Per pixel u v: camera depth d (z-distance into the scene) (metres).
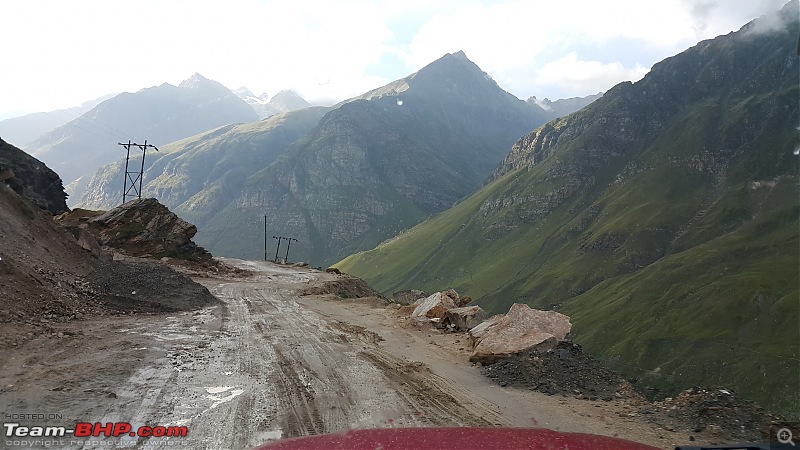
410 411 8.28
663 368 91.44
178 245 46.12
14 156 49.59
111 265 21.73
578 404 9.19
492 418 8.12
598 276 160.12
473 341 14.58
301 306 23.52
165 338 12.97
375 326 18.12
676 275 130.12
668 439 7.21
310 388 9.34
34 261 16.03
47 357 9.53
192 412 7.51
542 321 13.66
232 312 19.27
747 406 8.32
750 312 102.44
